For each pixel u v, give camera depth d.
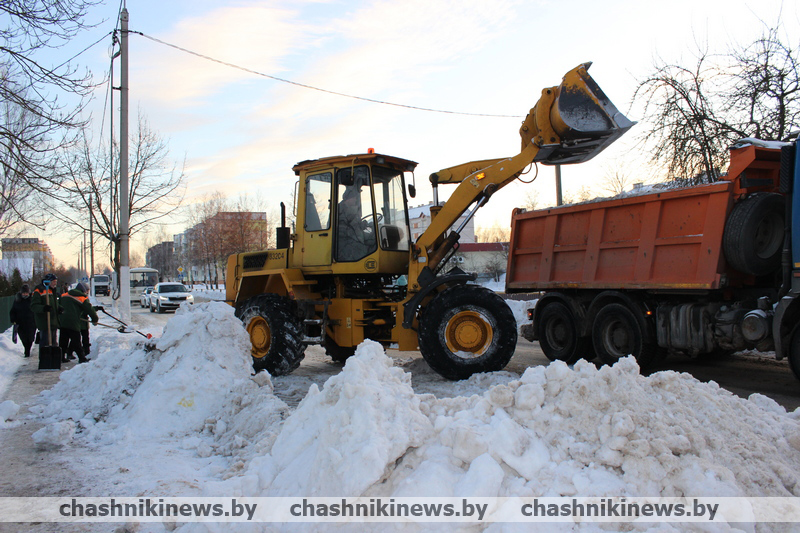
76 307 10.77
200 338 6.33
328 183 8.59
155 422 5.55
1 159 8.05
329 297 8.69
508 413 3.53
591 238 8.52
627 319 7.83
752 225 6.54
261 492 3.43
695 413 3.60
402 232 8.65
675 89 12.55
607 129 7.53
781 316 6.33
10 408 6.14
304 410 3.85
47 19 7.61
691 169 12.56
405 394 3.65
